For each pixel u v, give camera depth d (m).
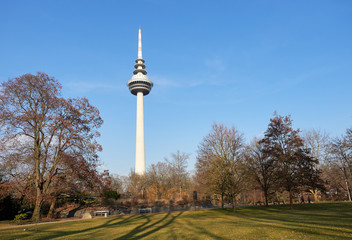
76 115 31.67
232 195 33.66
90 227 20.75
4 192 27.36
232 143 34.97
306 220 19.61
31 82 29.36
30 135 29.52
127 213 36.81
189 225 19.48
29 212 32.84
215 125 36.03
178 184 68.56
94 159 32.78
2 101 28.20
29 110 29.67
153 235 14.97
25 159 28.30
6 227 22.66
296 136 36.75
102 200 41.88
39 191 29.12
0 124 27.66
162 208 42.41
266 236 12.88
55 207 36.38
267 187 41.47
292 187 35.25
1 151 27.62
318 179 35.38
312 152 55.28
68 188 31.44
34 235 16.73
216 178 33.94
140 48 132.88
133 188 70.69
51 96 30.12
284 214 27.23
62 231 18.59
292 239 11.69
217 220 23.02
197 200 51.81
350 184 54.97
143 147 117.94
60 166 30.72
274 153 36.59
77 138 30.94
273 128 38.06
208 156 35.09
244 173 35.06
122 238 14.35
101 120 34.22
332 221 18.11
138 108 123.19
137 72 129.25
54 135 30.06
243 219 23.17
